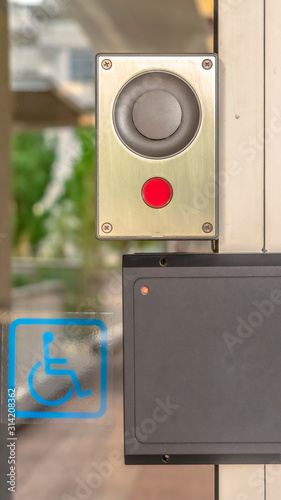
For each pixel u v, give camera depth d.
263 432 1.06
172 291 1.05
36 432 1.30
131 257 1.05
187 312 1.05
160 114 1.02
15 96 1.42
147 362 1.06
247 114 1.16
